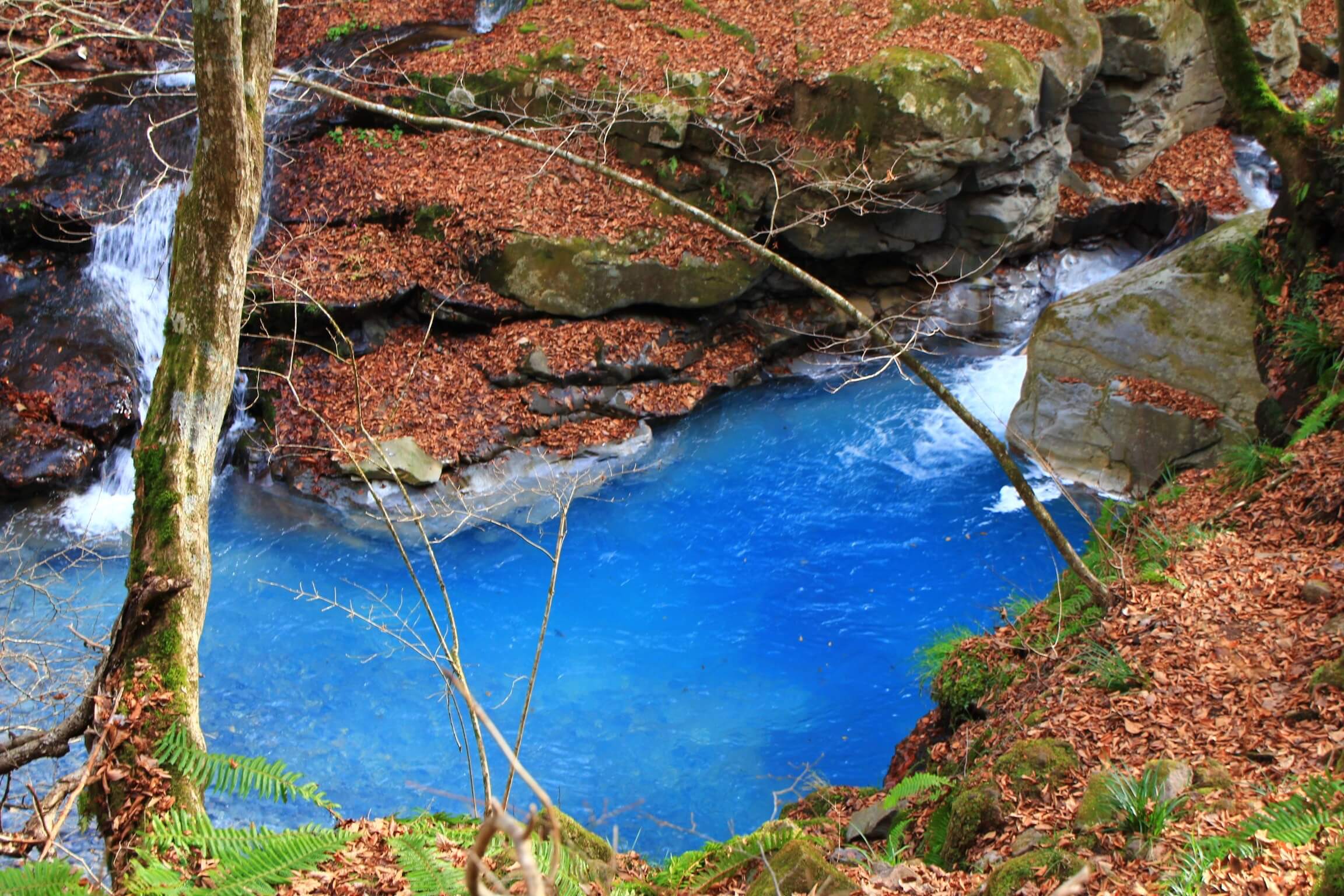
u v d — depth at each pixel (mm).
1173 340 12547
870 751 9633
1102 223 17203
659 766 9586
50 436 12797
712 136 14773
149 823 4559
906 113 13984
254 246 14773
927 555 12148
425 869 3758
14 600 10625
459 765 9617
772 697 10352
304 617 11328
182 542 5543
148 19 17875
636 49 15773
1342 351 10344
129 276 14539
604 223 14656
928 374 7691
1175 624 7316
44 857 4230
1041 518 7914
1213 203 17000
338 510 12797
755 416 14805
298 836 4098
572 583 11906
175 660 5285
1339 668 6074
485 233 14422
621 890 4789
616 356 14383
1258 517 8727
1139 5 16453
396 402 13727
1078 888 1942
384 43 17812
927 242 15648
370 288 14188
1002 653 8391
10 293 14078
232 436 13758
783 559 12219
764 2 16500
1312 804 4598
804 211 14695
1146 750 6008
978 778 6168
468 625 11305
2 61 15945
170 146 15547
